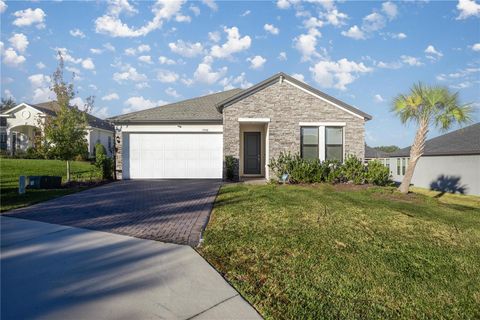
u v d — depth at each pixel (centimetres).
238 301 340
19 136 2827
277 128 1438
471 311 338
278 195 998
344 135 1448
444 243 558
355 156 1404
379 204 894
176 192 1102
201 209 807
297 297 351
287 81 1435
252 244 514
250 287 371
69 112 1418
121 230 609
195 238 555
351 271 421
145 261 448
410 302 351
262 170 1703
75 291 356
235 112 1434
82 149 1435
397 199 1027
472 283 403
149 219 699
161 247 507
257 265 435
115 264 437
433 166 2214
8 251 489
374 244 533
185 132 1531
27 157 2425
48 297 342
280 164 1383
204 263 441
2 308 319
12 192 1114
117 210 800
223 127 1434
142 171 1530
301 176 1333
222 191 1102
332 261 452
